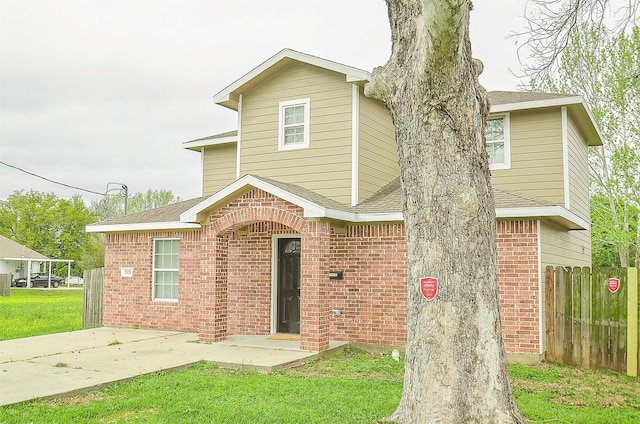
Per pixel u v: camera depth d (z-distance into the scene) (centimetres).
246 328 1388
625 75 1825
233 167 1719
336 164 1326
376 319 1231
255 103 1451
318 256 1130
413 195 602
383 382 870
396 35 631
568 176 1351
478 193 585
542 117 1384
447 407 552
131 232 1578
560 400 782
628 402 778
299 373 952
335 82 1348
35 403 727
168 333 1433
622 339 1007
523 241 1108
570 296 1085
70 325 1725
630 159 2075
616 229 2203
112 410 700
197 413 683
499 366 565
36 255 5138
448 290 570
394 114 631
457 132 585
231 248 1421
